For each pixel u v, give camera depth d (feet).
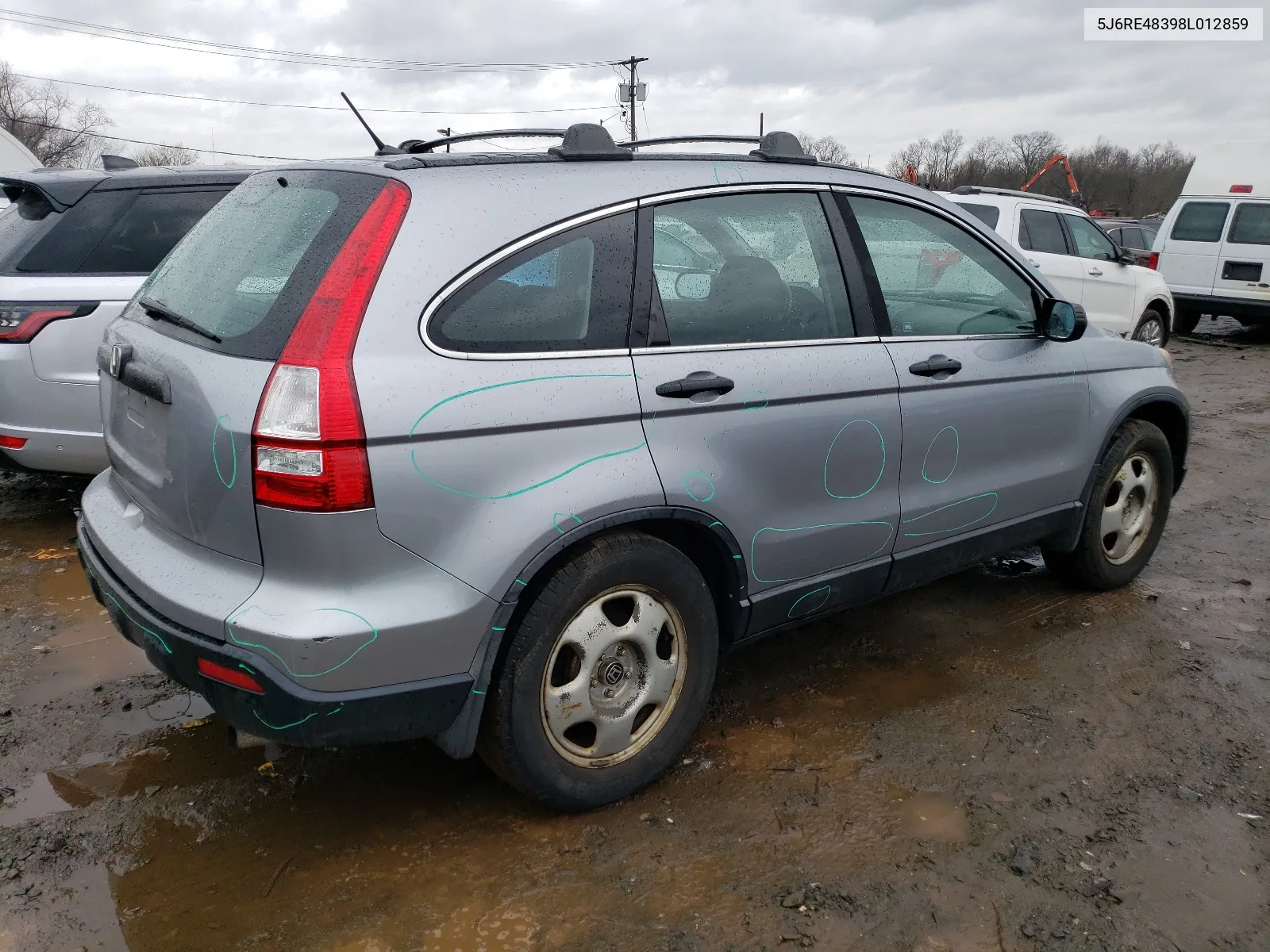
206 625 7.18
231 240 8.79
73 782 9.30
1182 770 9.87
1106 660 12.30
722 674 11.79
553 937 7.42
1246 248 43.98
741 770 9.71
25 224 15.88
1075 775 9.74
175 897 7.77
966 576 15.17
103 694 11.00
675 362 8.61
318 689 7.04
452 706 7.64
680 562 8.79
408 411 7.09
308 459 6.83
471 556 7.42
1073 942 7.48
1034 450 12.19
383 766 9.66
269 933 7.41
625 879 8.07
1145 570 15.58
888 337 10.44
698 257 9.07
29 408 15.20
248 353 7.25
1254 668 12.17
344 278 7.22
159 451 8.06
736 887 8.00
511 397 7.59
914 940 7.48
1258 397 32.09
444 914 7.63
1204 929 7.66
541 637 7.98
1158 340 36.94
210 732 10.23
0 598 13.58
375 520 7.02
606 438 8.09
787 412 9.33
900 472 10.53
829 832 8.74
